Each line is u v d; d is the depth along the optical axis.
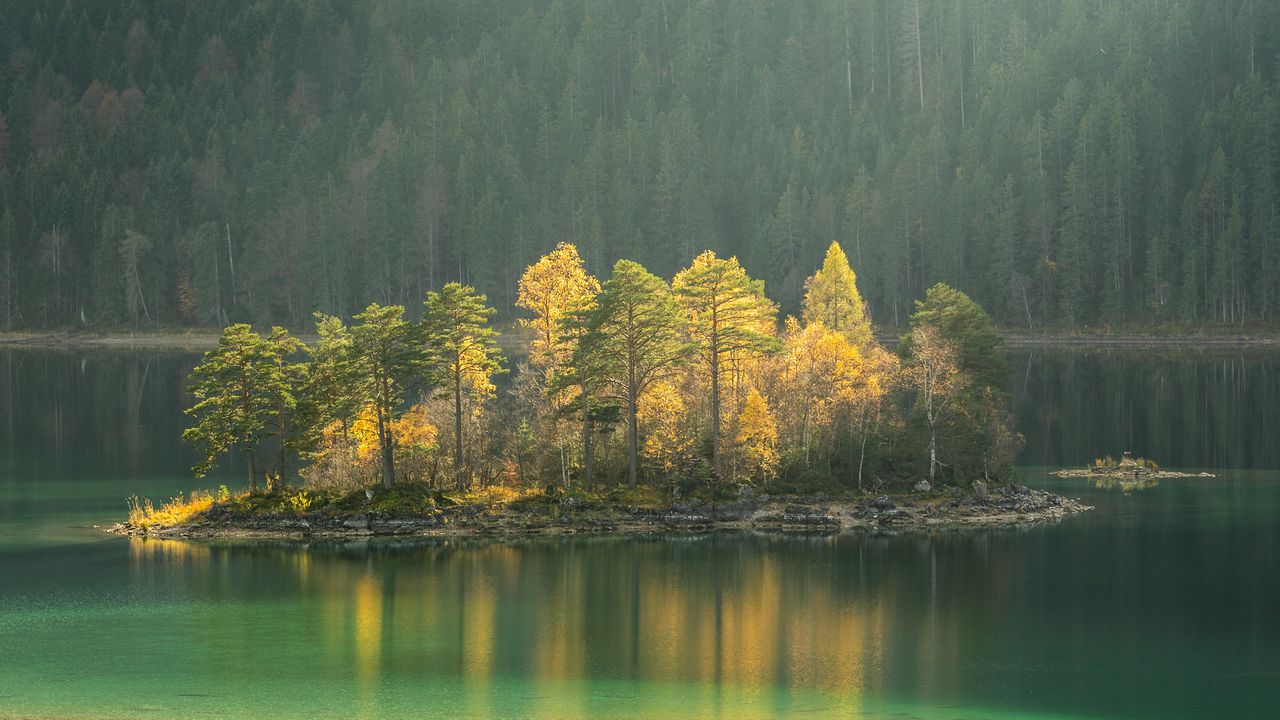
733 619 64.75
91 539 84.81
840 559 80.06
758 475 96.19
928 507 94.81
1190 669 56.50
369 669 55.00
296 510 87.75
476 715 48.69
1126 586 73.12
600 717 48.59
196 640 59.94
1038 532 90.06
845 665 56.69
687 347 93.19
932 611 66.88
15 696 50.72
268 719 47.97
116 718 47.91
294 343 92.69
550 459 94.62
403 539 85.06
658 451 93.75
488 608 66.69
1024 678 55.00
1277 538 88.19
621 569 76.50
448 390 93.12
